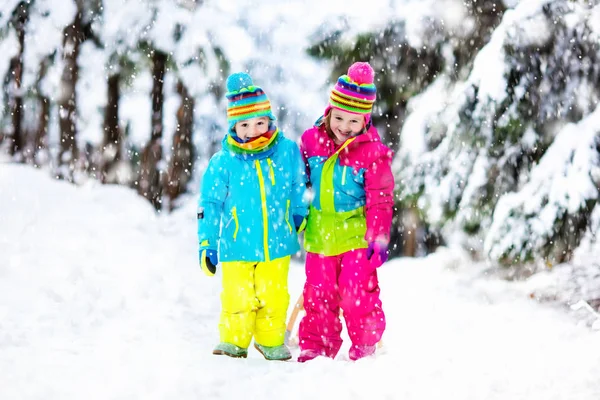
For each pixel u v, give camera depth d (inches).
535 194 271.3
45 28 535.2
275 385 148.3
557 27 273.7
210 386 144.0
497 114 279.4
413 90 382.3
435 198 303.6
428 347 195.9
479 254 330.3
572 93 274.8
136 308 229.1
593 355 179.2
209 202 178.5
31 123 663.1
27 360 159.0
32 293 231.0
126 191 394.3
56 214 338.6
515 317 237.9
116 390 138.5
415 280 305.4
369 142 181.8
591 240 272.4
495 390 148.9
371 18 379.6
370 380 152.9
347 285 181.8
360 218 183.0
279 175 179.2
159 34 478.0
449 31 365.1
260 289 180.5
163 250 319.6
